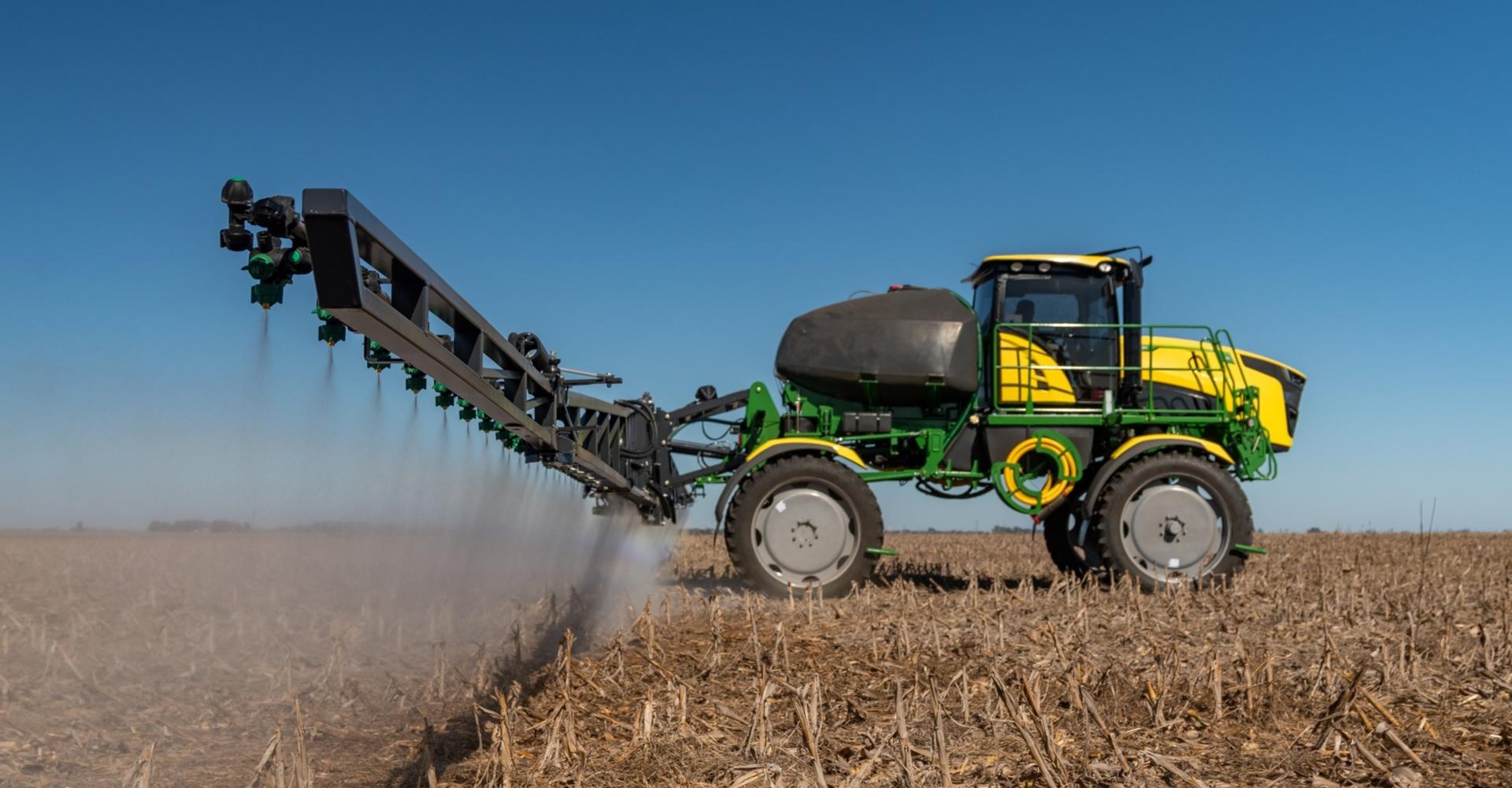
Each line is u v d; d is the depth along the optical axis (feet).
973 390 33.32
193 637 23.98
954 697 17.62
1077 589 32.12
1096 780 13.34
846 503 32.27
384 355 16.53
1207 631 24.75
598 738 15.46
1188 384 34.71
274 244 12.59
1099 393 34.14
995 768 13.82
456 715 17.01
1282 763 14.16
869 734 15.05
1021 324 34.06
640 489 33.06
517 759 14.39
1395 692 18.10
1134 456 33.04
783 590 31.96
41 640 22.40
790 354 33.88
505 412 20.15
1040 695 16.74
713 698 17.71
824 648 22.33
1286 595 30.96
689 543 58.49
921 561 48.08
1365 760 14.01
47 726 16.11
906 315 33.50
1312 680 18.51
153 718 16.88
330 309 12.62
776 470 32.27
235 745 15.52
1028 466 34.04
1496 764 14.24
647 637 22.34
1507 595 32.78
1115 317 34.35
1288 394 35.63
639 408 33.35
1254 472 33.88
